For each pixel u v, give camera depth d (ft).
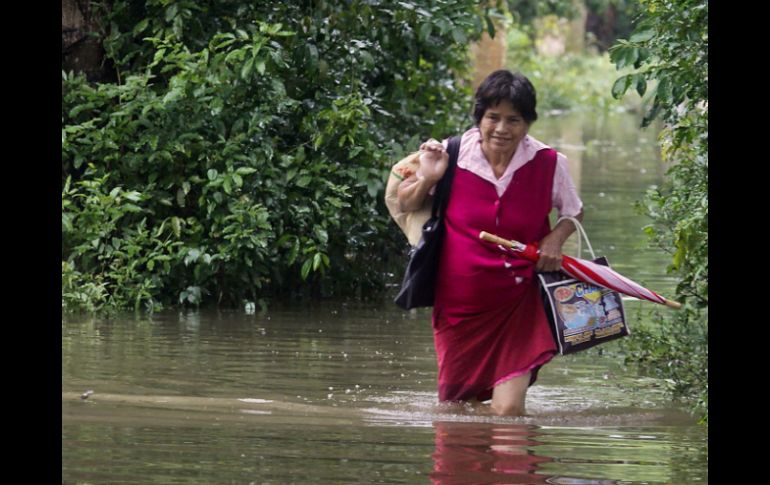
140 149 39.70
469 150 27.14
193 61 39.91
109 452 22.97
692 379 30.94
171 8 39.65
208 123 39.88
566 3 135.03
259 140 39.45
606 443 24.81
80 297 37.35
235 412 26.61
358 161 40.47
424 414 27.09
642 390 30.53
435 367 32.24
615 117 140.26
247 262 38.19
